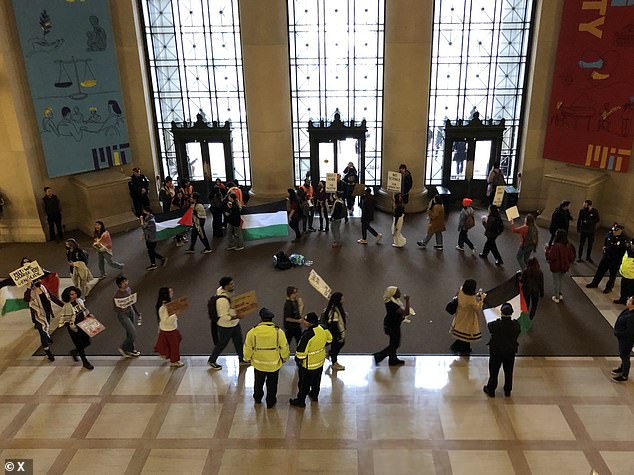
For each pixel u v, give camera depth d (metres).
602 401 7.73
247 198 15.43
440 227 12.44
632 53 12.30
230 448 7.01
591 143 13.48
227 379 8.35
